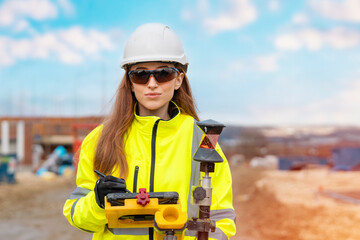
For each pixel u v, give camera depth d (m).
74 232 7.56
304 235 6.54
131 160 1.93
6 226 8.06
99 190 1.69
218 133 1.65
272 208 8.91
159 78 1.90
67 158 20.44
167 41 1.94
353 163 17.73
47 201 11.37
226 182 1.98
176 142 1.95
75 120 26.91
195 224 1.63
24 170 23.73
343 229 6.94
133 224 1.72
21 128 27.59
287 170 19.19
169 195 1.66
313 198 9.99
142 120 1.92
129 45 1.96
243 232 7.00
